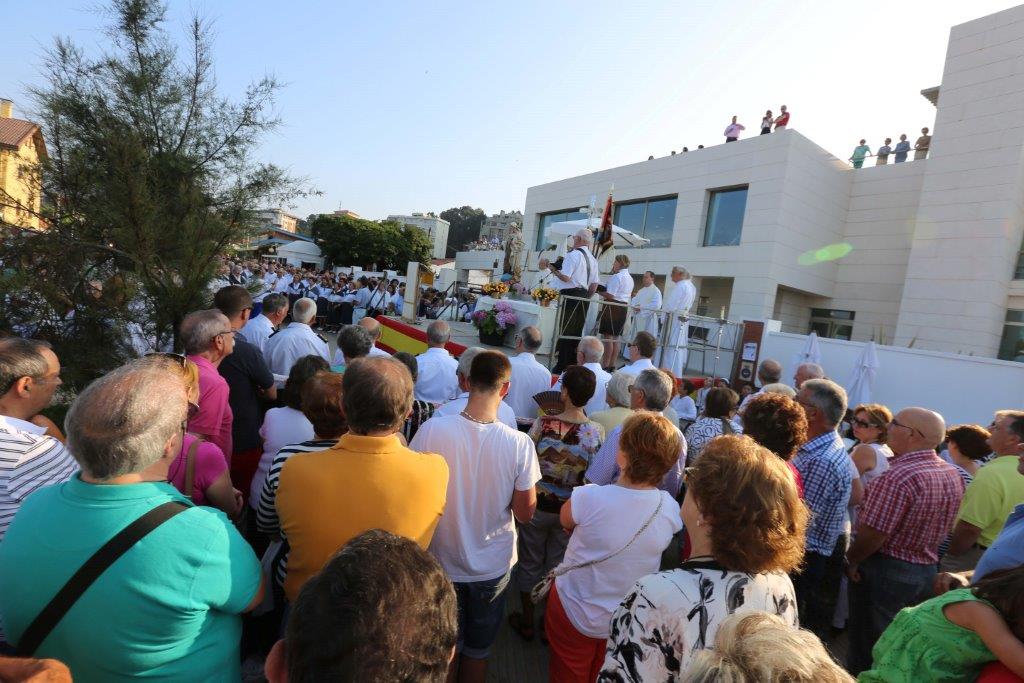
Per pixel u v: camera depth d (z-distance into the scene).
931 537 2.61
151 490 1.29
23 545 1.19
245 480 3.32
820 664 0.79
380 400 1.73
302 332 4.36
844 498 2.86
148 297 4.41
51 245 4.18
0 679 0.89
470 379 2.28
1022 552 1.98
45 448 1.79
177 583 1.19
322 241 45.47
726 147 17.95
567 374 3.15
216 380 2.66
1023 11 13.36
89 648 1.14
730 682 0.77
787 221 16.56
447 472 1.91
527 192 27.27
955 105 14.48
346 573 0.89
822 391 2.94
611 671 1.38
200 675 1.27
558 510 3.04
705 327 10.93
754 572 1.31
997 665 1.40
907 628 1.57
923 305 14.85
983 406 8.80
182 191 4.52
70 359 4.06
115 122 4.57
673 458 2.12
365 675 0.81
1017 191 13.55
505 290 9.27
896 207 16.89
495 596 2.23
